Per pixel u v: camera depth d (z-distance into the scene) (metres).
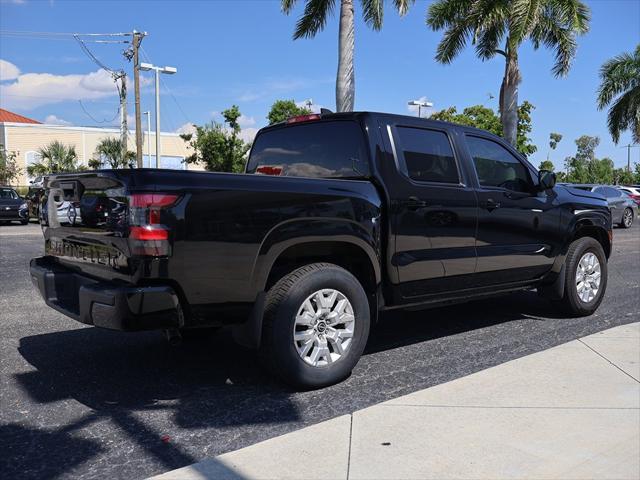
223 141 31.41
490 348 5.24
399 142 4.84
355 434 3.42
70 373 4.59
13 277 9.20
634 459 3.12
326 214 4.20
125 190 3.55
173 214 3.56
